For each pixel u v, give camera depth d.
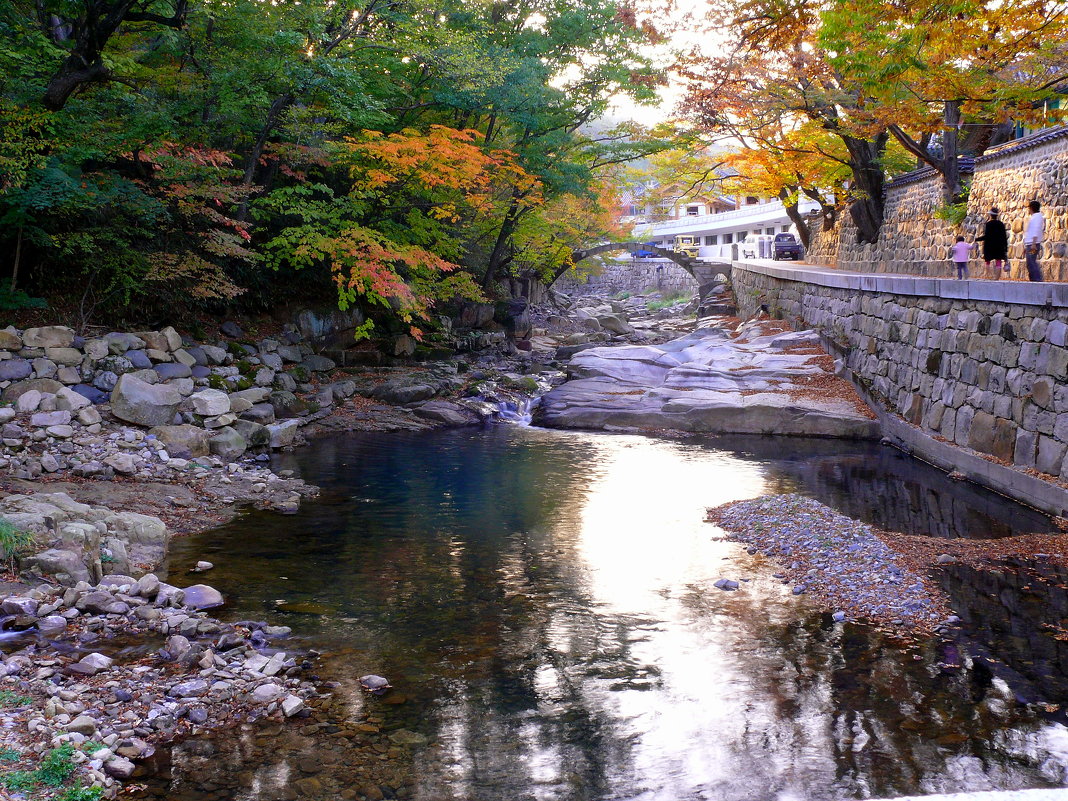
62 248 16.88
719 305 44.88
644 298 71.81
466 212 29.42
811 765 5.49
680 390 22.62
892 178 32.12
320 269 23.56
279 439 17.09
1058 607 8.55
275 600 8.55
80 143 15.58
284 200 20.06
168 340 17.31
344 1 19.27
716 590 9.05
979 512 12.62
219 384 17.75
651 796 5.12
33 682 6.11
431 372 24.91
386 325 25.95
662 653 7.34
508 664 7.08
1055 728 6.03
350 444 18.17
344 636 7.64
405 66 23.92
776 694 6.54
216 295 18.89
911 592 8.76
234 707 6.13
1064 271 17.25
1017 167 19.62
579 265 56.84
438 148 21.16
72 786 4.80
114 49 18.56
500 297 35.97
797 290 30.06
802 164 31.06
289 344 22.17
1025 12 13.52
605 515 12.38
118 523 9.84
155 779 5.16
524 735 5.86
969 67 15.98
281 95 19.58
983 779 5.33
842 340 23.69
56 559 8.15
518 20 30.12
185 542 10.52
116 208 17.75
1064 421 12.62
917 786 5.25
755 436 20.14
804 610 8.45
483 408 22.72
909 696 6.52
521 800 5.04
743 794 5.15
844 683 6.75
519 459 16.92
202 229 20.09
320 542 10.72
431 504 12.92
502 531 11.41
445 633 7.75
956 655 7.33
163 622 7.55
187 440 14.85
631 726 6.01
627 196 83.81
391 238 23.78
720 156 37.41
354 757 5.51
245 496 12.90
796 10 11.28
